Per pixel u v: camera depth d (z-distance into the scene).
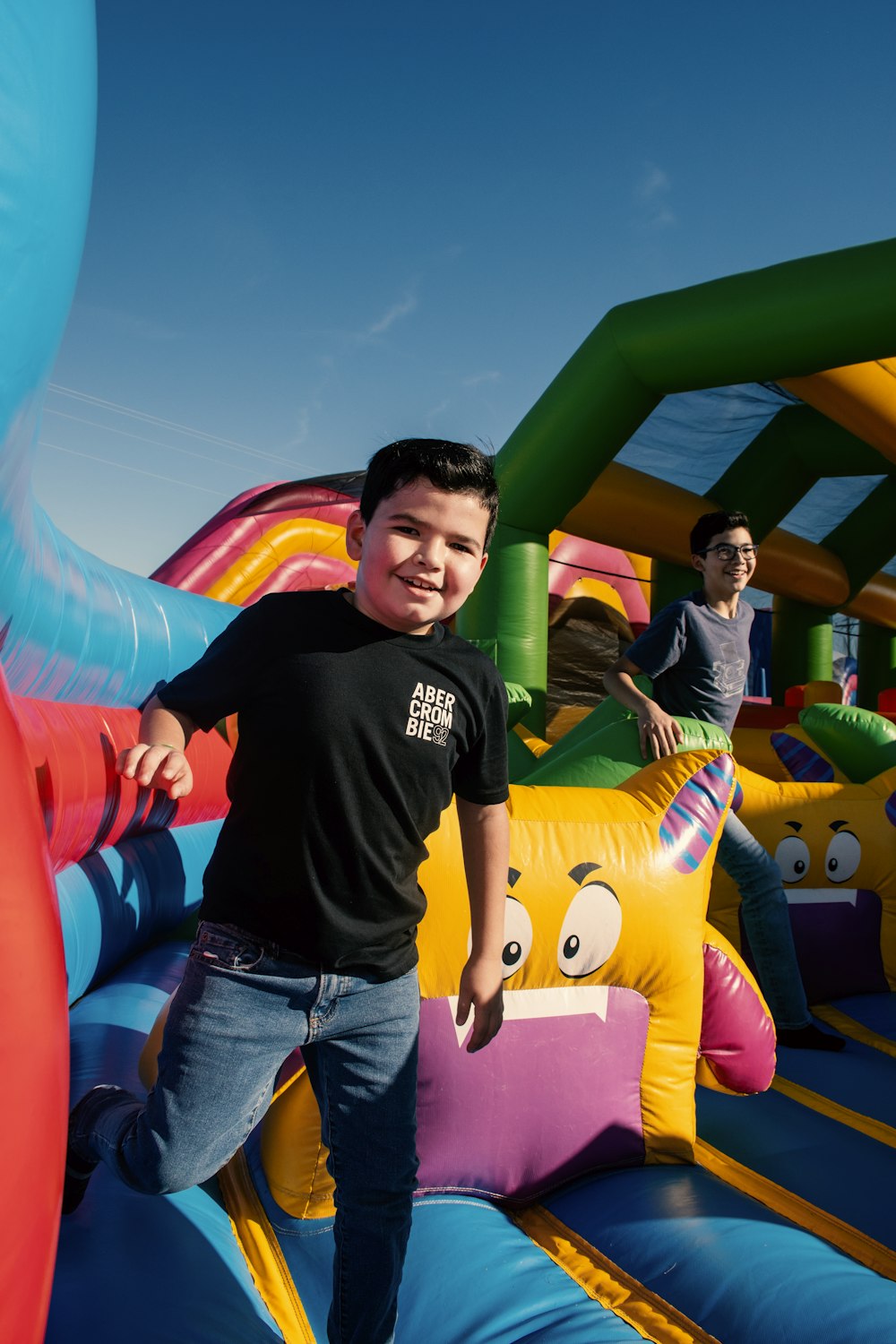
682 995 2.07
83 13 1.00
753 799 3.56
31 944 0.63
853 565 9.52
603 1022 1.98
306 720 1.28
